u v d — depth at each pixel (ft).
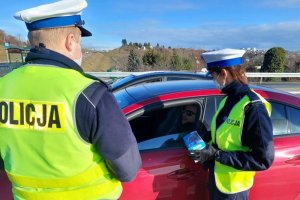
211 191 7.28
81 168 4.54
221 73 6.77
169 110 8.12
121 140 4.54
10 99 4.57
